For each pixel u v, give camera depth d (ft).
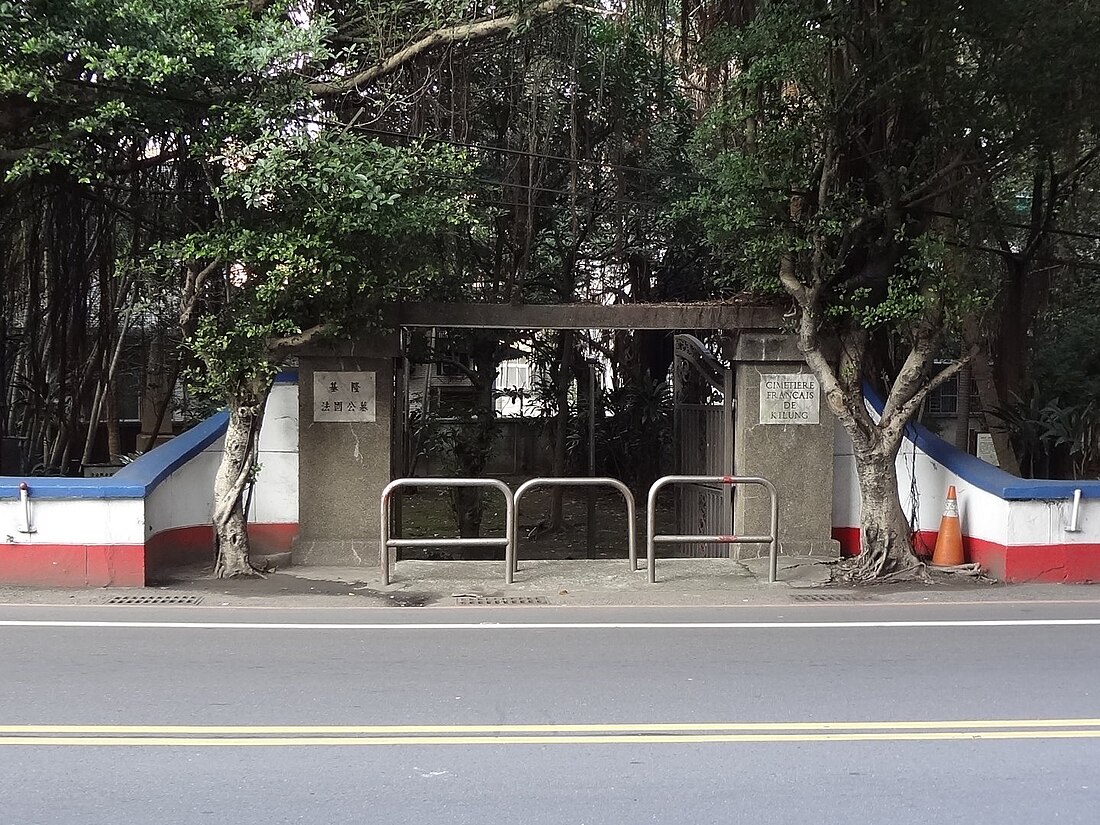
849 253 30.22
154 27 25.23
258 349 27.43
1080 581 28.14
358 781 13.32
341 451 30.94
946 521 30.07
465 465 41.34
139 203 31.65
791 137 27.81
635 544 29.71
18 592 25.79
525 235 40.52
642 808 12.46
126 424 59.06
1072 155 33.88
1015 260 38.83
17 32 24.73
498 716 15.96
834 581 28.22
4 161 26.81
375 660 19.31
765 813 12.34
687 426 39.01
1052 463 38.17
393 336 30.78
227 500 28.35
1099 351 40.78
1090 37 26.35
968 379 40.11
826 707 16.49
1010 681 18.03
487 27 32.37
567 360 46.14
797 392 31.99
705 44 32.45
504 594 26.50
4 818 12.09
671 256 46.93
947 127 27.53
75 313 38.29
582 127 40.40
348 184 25.32
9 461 39.01
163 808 12.42
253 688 17.39
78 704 16.44
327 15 31.86
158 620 22.85
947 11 25.77
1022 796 12.89
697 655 19.85
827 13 26.43
